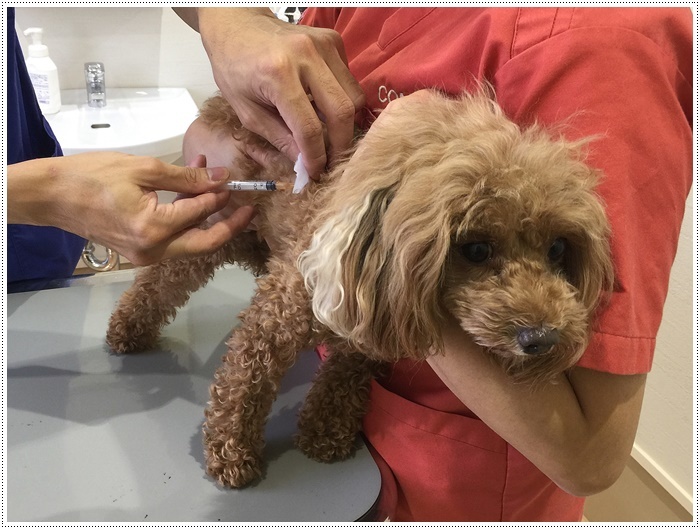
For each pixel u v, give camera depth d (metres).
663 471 1.30
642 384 0.63
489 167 0.60
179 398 0.95
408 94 0.78
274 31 0.80
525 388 0.63
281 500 0.78
